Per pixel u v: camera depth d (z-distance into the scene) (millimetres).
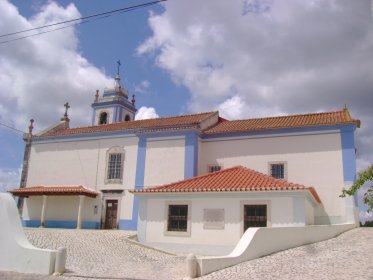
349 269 11492
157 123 29562
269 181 18906
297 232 15547
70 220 28250
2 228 13656
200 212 18859
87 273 12828
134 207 26406
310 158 22688
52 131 33750
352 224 20156
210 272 12148
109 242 19875
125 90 41781
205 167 25344
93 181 28703
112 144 28656
